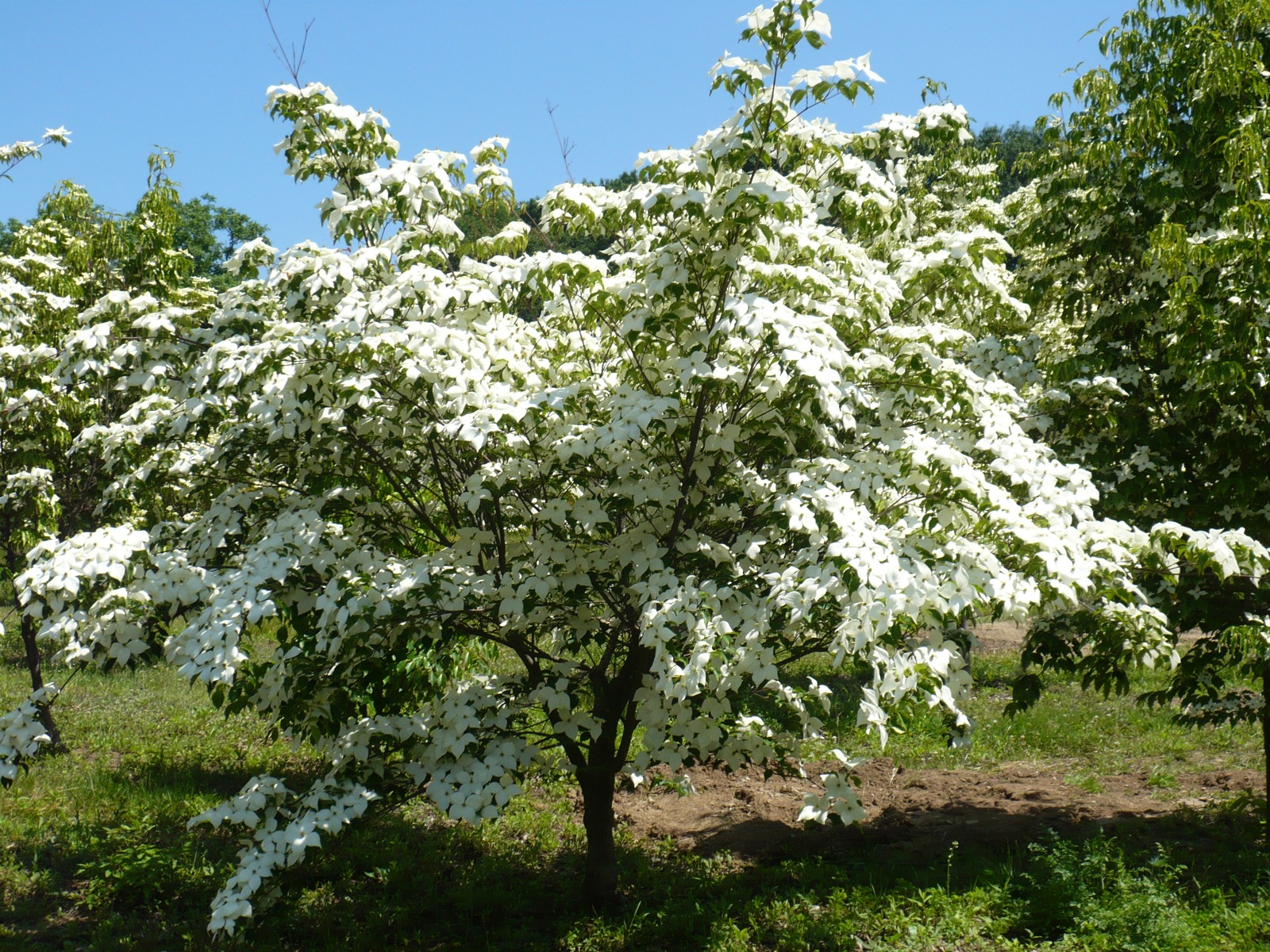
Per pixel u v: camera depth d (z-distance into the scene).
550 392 4.23
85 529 8.22
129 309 5.11
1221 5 5.68
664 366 4.41
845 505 4.05
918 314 5.27
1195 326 5.34
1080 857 5.73
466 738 4.40
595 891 5.43
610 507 4.36
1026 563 4.39
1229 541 4.81
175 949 4.98
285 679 4.32
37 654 8.37
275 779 4.52
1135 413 5.88
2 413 7.39
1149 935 4.47
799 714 4.68
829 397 3.84
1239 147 5.14
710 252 4.16
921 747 8.58
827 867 5.77
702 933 4.96
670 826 6.98
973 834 6.40
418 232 4.73
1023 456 4.59
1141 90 6.17
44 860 6.09
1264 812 6.29
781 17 4.01
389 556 4.73
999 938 4.71
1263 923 4.50
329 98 4.98
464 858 6.27
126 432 5.09
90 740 8.68
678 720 4.54
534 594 4.42
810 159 4.95
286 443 4.82
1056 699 10.35
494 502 4.43
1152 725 9.16
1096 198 6.20
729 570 4.59
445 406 4.15
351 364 4.30
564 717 4.79
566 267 4.23
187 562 4.45
